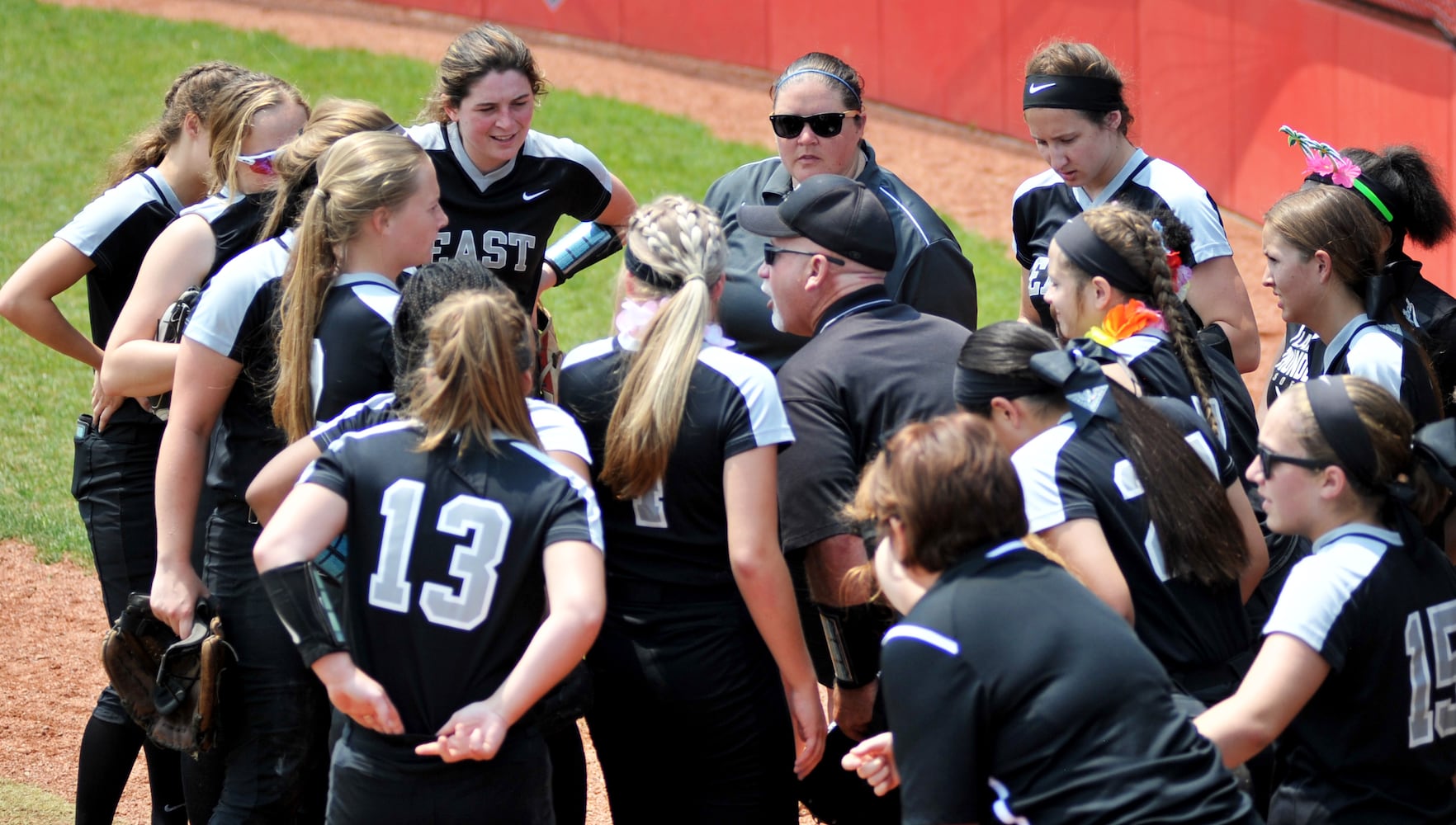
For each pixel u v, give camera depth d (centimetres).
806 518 1230
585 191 1766
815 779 1359
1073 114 1591
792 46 6203
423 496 1014
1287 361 1619
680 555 1198
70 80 5256
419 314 1110
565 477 1031
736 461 1152
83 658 2092
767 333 1540
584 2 6581
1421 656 1021
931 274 1516
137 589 1547
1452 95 3731
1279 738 1066
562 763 1336
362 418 1109
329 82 5578
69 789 1720
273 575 975
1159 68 5006
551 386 1694
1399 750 1023
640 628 1202
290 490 1105
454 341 1016
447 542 1007
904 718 897
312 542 996
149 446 1530
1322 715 1036
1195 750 894
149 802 1720
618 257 4231
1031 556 929
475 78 1580
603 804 1722
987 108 5725
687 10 6394
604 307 3812
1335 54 4272
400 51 6172
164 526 1248
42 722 1895
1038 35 5447
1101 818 860
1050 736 873
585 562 1001
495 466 1023
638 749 1232
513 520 1010
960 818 877
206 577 1300
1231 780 901
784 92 1559
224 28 6188
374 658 1023
